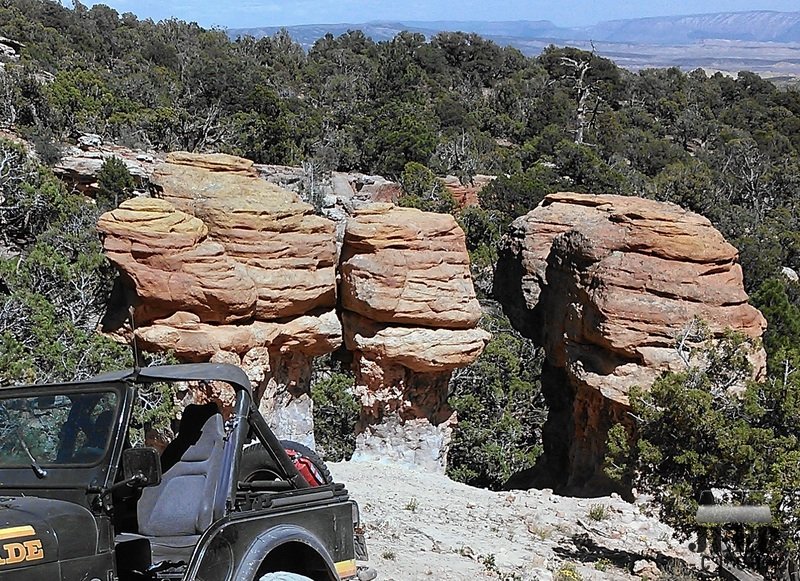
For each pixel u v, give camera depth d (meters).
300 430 23.23
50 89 61.84
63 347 18.67
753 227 71.12
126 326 20.77
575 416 26.95
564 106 108.31
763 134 115.12
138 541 6.32
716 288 23.92
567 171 73.69
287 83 108.06
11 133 53.38
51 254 23.25
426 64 135.75
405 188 64.81
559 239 32.66
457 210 62.38
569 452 28.52
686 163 94.25
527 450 31.92
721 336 23.53
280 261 21.47
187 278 20.00
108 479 5.92
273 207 21.47
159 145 65.81
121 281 21.39
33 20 103.50
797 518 12.52
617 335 24.05
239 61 110.19
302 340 22.09
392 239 22.39
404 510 16.64
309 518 6.93
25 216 34.22
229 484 6.52
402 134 76.00
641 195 72.44
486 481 30.03
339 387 30.02
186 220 20.52
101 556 5.78
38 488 5.99
